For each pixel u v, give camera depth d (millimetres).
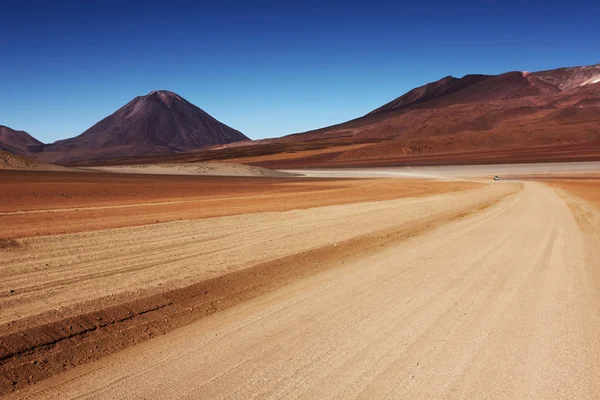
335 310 7113
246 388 4648
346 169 126000
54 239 11906
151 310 6875
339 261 10828
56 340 5629
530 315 6965
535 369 5133
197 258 10172
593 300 7797
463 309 7215
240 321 6648
